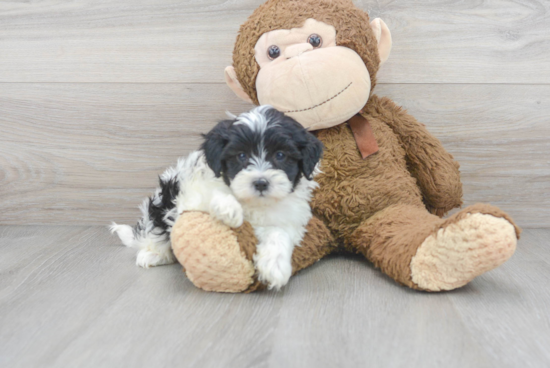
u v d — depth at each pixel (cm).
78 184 231
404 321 123
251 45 175
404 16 210
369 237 166
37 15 219
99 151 229
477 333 117
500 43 209
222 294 145
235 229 141
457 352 107
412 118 191
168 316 128
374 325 121
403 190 178
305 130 156
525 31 208
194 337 115
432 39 211
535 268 167
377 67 182
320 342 112
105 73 222
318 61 163
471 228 128
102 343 113
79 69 222
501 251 126
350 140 178
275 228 151
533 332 117
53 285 154
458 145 218
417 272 140
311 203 175
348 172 175
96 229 230
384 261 154
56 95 224
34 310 134
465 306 133
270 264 138
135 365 103
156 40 219
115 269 171
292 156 150
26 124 227
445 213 200
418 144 188
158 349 110
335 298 140
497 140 216
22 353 109
